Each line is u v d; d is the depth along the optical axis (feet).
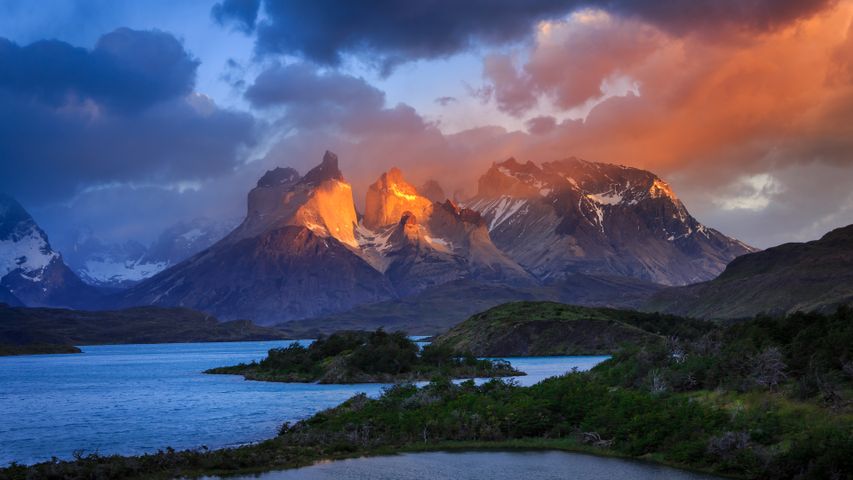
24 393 544.21
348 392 483.51
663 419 232.94
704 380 258.98
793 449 190.49
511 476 204.95
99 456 247.50
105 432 316.60
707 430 221.25
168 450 237.04
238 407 402.93
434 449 242.99
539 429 258.98
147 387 576.20
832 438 188.14
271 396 463.83
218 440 289.74
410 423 265.13
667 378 268.00
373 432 261.85
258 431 311.88
